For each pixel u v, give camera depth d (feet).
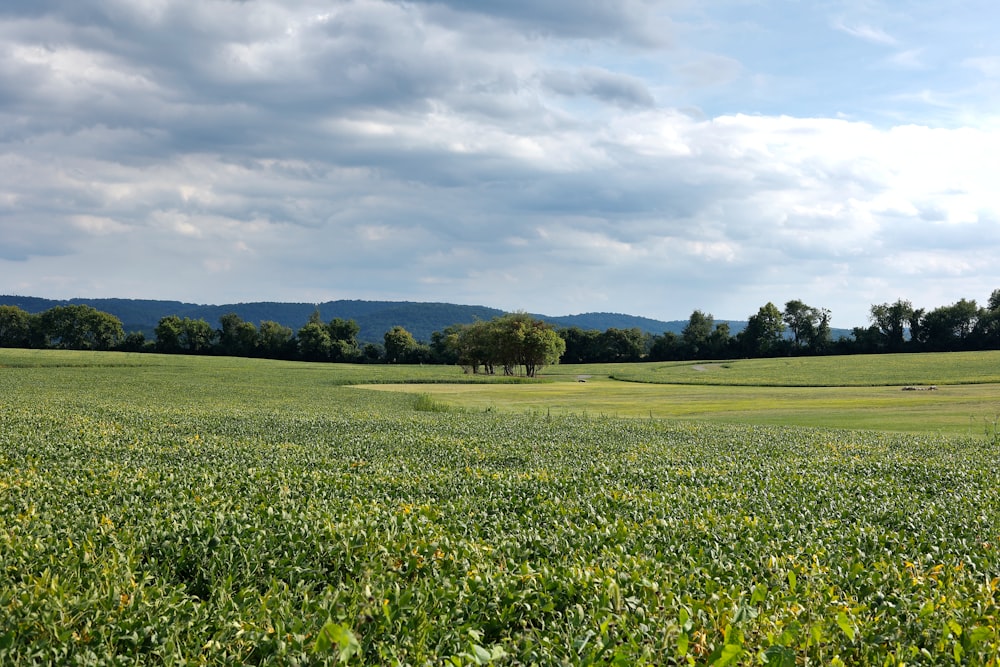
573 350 647.97
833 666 21.52
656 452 80.94
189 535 33.88
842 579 31.22
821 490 56.39
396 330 626.23
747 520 41.83
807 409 193.88
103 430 88.22
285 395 226.99
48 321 627.05
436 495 50.85
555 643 23.35
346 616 24.32
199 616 24.72
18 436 77.92
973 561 35.83
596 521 42.22
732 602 25.96
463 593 26.99
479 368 518.37
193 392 230.48
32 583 26.30
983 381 312.50
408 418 128.47
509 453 76.69
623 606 25.75
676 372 444.55
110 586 26.16
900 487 59.21
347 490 50.85
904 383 315.37
